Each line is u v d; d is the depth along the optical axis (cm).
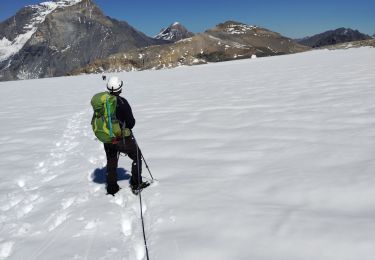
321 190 414
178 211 396
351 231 325
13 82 4075
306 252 304
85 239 367
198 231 352
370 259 287
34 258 345
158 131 810
